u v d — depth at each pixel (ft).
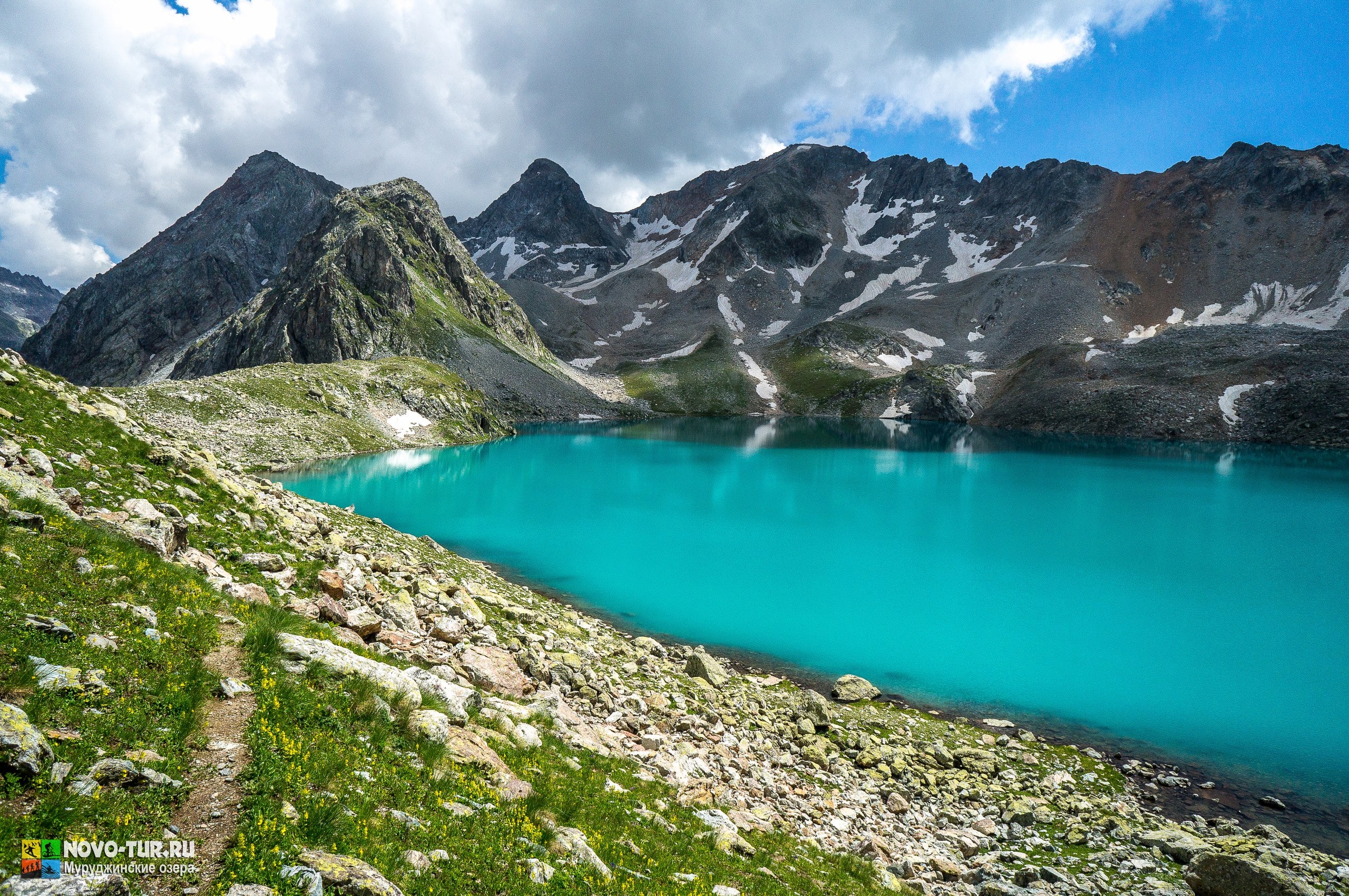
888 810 72.84
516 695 65.98
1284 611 154.30
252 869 22.29
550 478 329.31
